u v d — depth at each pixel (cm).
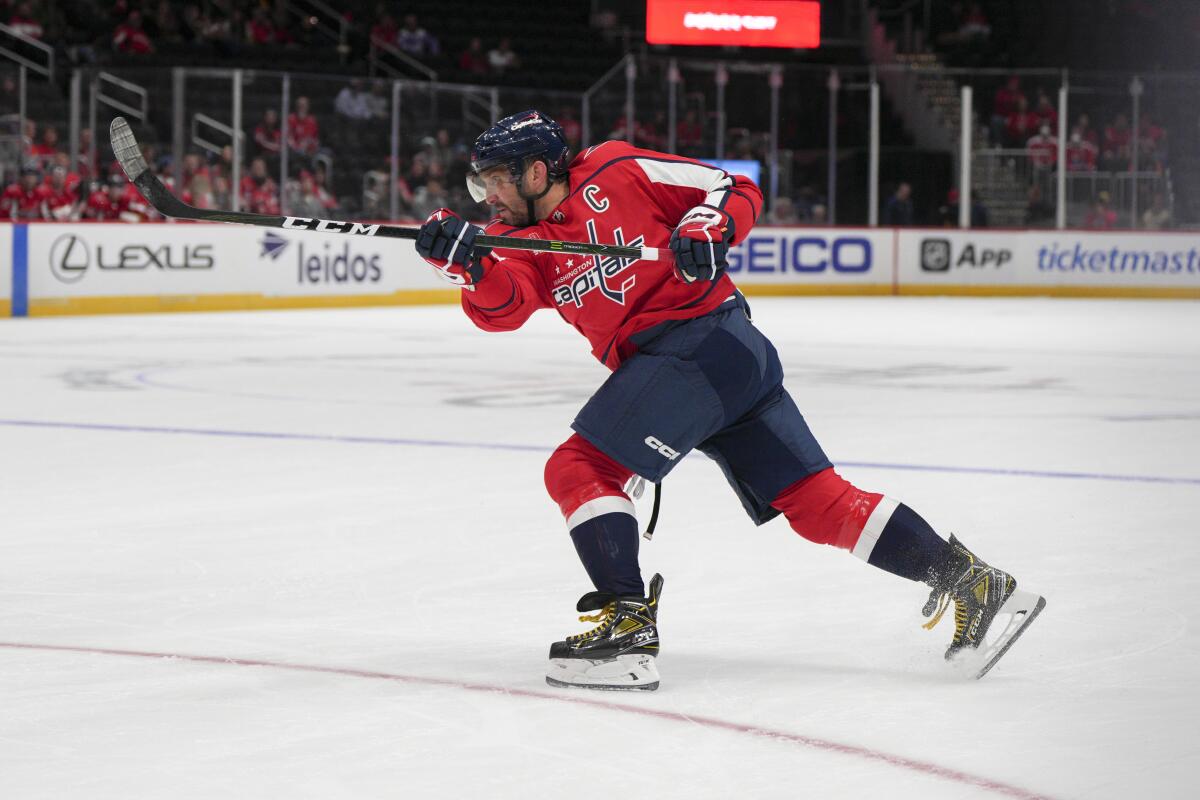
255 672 966
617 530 934
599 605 933
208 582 1237
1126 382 2948
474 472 1814
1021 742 820
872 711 879
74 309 4738
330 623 1101
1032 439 2128
